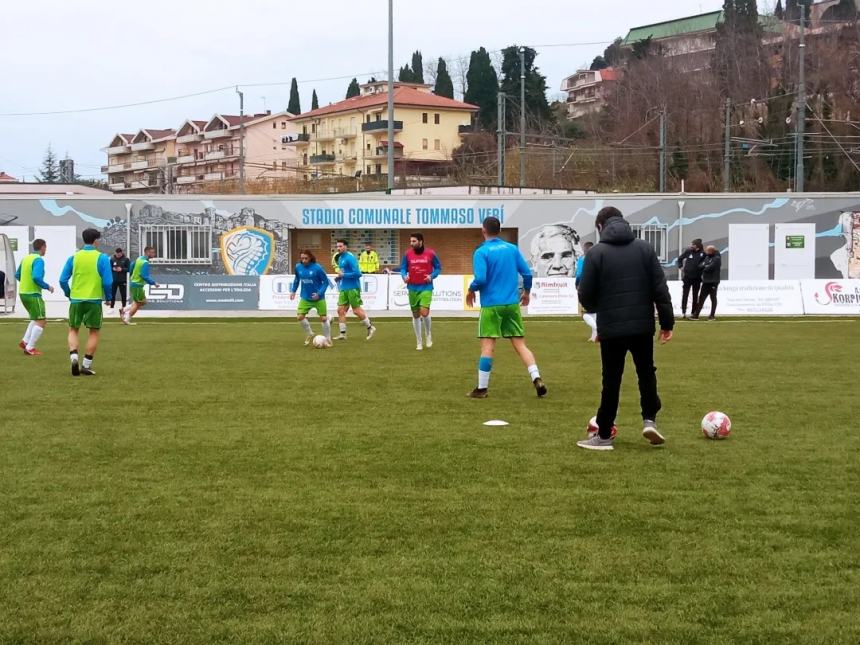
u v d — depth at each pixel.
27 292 15.81
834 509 5.94
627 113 63.25
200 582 4.66
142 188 111.00
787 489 6.45
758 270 32.44
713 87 61.16
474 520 5.70
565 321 25.17
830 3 77.56
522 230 33.12
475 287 10.66
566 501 6.13
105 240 32.88
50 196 32.66
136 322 24.98
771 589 4.54
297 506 6.03
